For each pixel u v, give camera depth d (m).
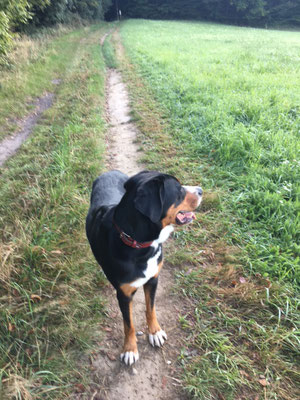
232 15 19.72
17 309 1.28
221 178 2.17
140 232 1.02
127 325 1.16
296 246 1.53
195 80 4.14
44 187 2.12
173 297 1.41
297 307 1.32
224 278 1.46
